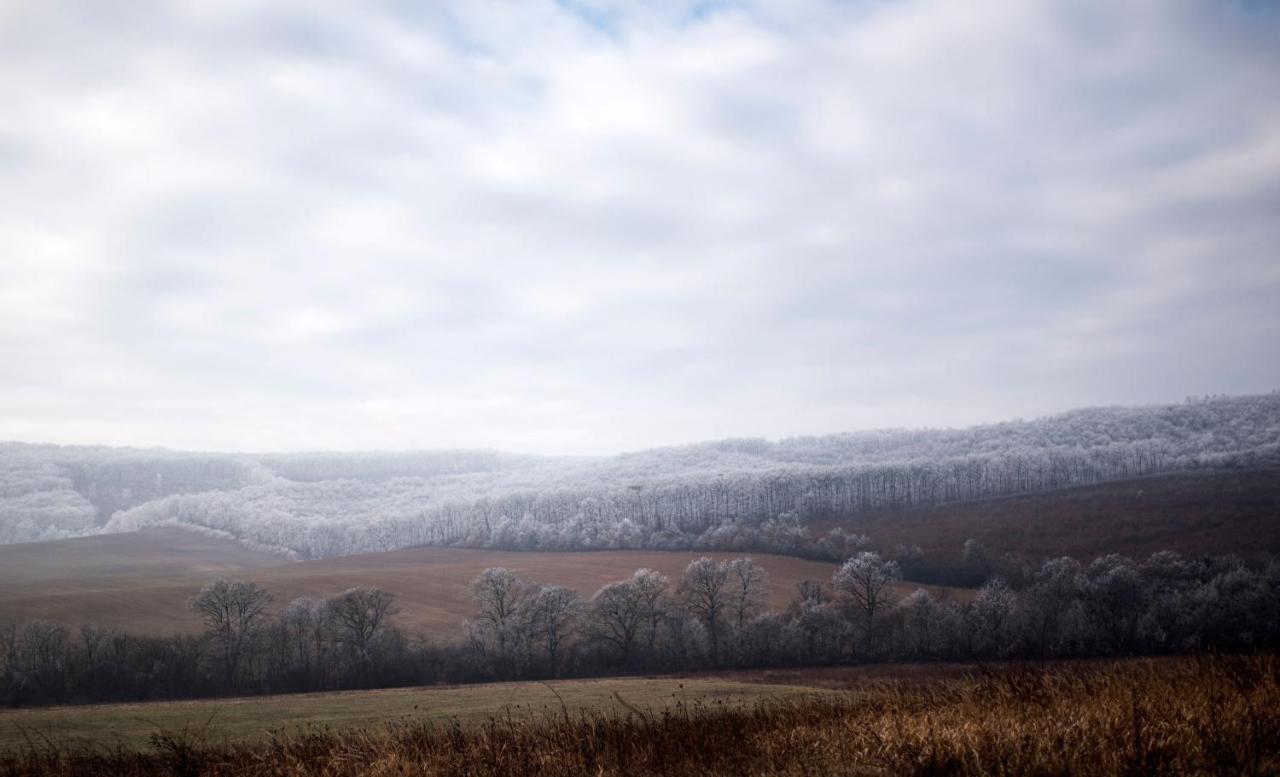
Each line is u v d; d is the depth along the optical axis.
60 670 60.84
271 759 12.70
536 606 71.88
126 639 65.75
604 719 12.44
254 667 65.00
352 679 64.31
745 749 10.07
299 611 70.88
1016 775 7.31
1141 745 7.47
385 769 10.77
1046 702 9.88
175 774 13.78
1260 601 61.31
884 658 67.62
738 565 80.69
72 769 16.02
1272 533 100.06
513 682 64.75
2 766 16.36
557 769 9.91
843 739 9.45
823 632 69.56
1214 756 7.30
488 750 10.91
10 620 75.00
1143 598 66.50
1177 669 11.53
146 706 51.34
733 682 57.56
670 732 11.33
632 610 72.25
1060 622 64.25
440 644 71.81
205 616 70.88
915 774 7.89
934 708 10.48
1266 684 9.45
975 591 92.56
